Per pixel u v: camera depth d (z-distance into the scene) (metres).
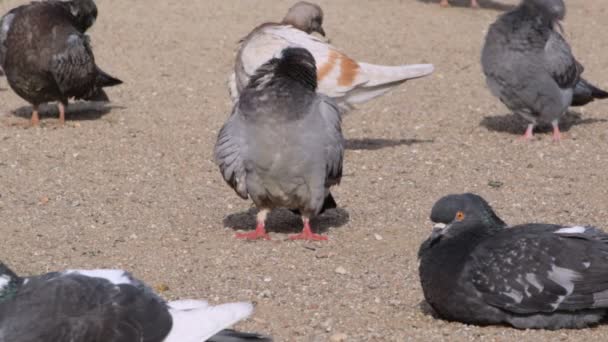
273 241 12.16
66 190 14.03
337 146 12.10
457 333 9.29
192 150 16.22
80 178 14.61
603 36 26.16
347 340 9.20
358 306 10.07
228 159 11.93
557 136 16.86
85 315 7.61
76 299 7.66
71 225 12.62
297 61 11.73
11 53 17.17
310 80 11.85
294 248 11.90
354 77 15.52
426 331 9.35
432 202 13.63
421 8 28.80
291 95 11.62
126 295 7.76
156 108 18.91
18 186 14.14
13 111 18.88
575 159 15.73
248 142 11.71
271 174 11.74
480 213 9.50
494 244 9.27
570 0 30.88
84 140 16.66
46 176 14.64
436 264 9.41
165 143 16.58
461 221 9.47
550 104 16.58
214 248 11.88
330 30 25.72
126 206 13.42
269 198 12.08
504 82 16.66
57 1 17.69
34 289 7.73
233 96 15.57
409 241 12.19
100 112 18.62
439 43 24.81
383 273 11.06
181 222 12.88
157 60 22.62
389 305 10.11
